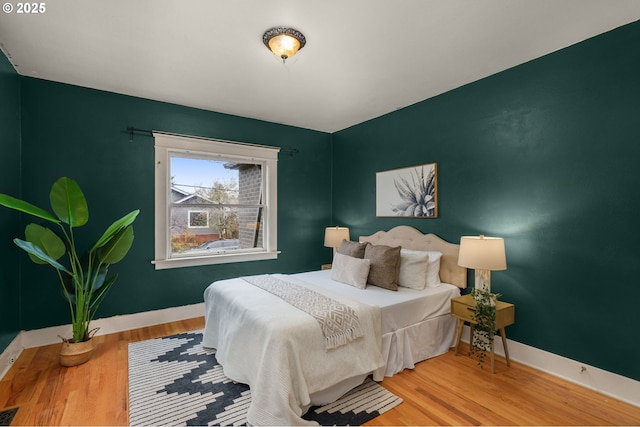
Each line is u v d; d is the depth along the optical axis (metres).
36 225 2.41
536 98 2.52
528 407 1.97
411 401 2.03
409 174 3.59
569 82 2.33
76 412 1.89
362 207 4.29
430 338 2.68
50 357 2.64
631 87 2.05
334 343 2.00
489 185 2.84
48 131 2.92
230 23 2.02
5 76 2.47
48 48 2.34
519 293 2.62
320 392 1.97
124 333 3.17
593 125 2.21
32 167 2.86
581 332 2.26
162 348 2.80
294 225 4.51
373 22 2.01
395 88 3.12
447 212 3.21
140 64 2.60
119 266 3.25
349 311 2.18
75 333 2.54
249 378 2.04
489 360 2.62
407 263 2.97
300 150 4.57
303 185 4.60
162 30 2.10
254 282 2.89
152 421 1.81
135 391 2.11
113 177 3.23
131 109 3.32
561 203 2.38
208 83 3.00
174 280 3.56
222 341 2.46
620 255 2.09
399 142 3.74
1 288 2.41
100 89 3.15
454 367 2.50
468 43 2.28
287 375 1.76
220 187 3.97
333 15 1.93
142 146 3.38
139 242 3.36
